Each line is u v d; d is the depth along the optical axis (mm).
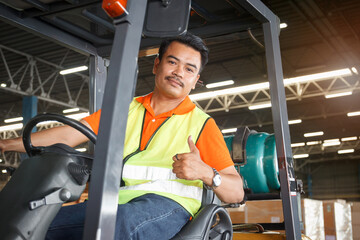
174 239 1531
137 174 1686
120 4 1151
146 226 1455
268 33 2354
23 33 12383
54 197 1226
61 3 2412
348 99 17891
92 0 2383
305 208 5074
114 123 1085
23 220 1186
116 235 1364
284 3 10547
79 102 19047
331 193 31859
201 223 1593
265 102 16109
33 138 1761
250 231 2842
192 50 1861
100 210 1008
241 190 1701
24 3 2340
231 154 2803
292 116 20031
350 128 22969
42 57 14367
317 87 16734
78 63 14820
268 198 2797
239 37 2602
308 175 32469
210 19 2566
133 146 1787
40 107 19203
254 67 15023
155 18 1429
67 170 1295
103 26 2625
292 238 2090
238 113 20734
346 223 7098
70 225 1396
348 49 12680
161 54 1910
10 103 18875
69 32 2646
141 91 17344
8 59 14367
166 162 1703
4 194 1266
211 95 15797
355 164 31688
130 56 1176
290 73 14961
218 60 14531
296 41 13008
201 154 1756
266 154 2740
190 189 1701
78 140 1846
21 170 1323
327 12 10727
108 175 1045
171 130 1799
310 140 25328
